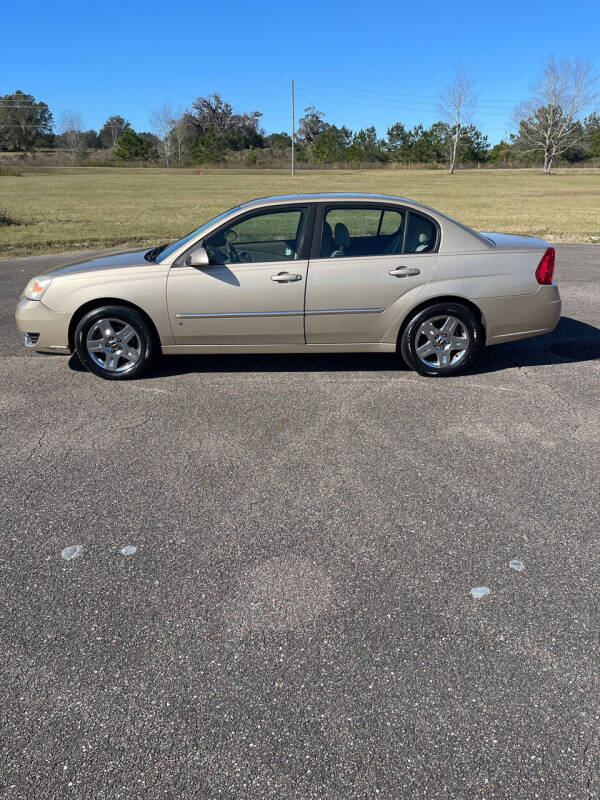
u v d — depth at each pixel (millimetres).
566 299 8602
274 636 2525
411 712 2168
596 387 5258
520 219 19828
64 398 5160
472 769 1959
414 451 4117
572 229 16844
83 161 101938
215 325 5395
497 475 3777
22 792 1912
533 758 1991
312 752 2021
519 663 2371
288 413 4785
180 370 5859
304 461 4000
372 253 5352
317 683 2295
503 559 2988
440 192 37906
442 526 3262
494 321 5441
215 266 5316
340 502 3508
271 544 3131
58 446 4258
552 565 2938
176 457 4078
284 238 5355
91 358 5512
